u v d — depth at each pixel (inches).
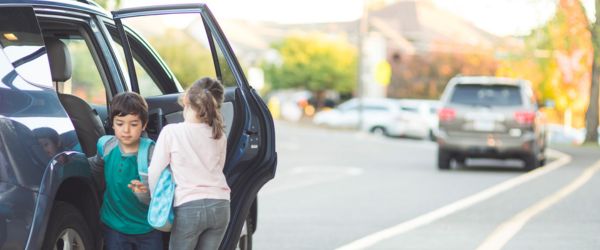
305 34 3361.2
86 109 245.3
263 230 441.7
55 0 228.7
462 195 614.5
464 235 426.3
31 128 202.2
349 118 2074.3
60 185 220.4
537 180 736.3
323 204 561.0
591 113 1545.3
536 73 1964.8
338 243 401.1
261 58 3543.3
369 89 3250.5
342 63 3277.6
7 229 192.7
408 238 416.2
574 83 1968.5
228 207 229.3
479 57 3048.7
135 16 246.4
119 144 228.2
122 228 226.4
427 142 1619.1
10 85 200.7
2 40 203.9
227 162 250.4
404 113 1806.1
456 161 940.0
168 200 219.9
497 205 553.3
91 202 228.2
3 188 193.5
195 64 1946.4
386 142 1517.0
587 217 494.6
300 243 399.9
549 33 1298.0
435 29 3885.3
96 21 245.1
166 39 1964.8
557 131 1819.6
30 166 199.3
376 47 3321.9
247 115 257.3
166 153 222.7
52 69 245.6
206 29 250.7
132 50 279.1
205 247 230.2
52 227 208.1
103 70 245.9
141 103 225.1
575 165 927.0
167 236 244.1
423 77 3137.3
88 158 229.5
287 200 585.9
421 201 577.0
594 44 1210.0
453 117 836.6
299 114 2785.4
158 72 286.4
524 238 416.2
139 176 225.3
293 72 3265.3
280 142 1445.6
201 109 225.0
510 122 825.5
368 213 512.7
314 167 902.4
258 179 258.5
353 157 1077.1
